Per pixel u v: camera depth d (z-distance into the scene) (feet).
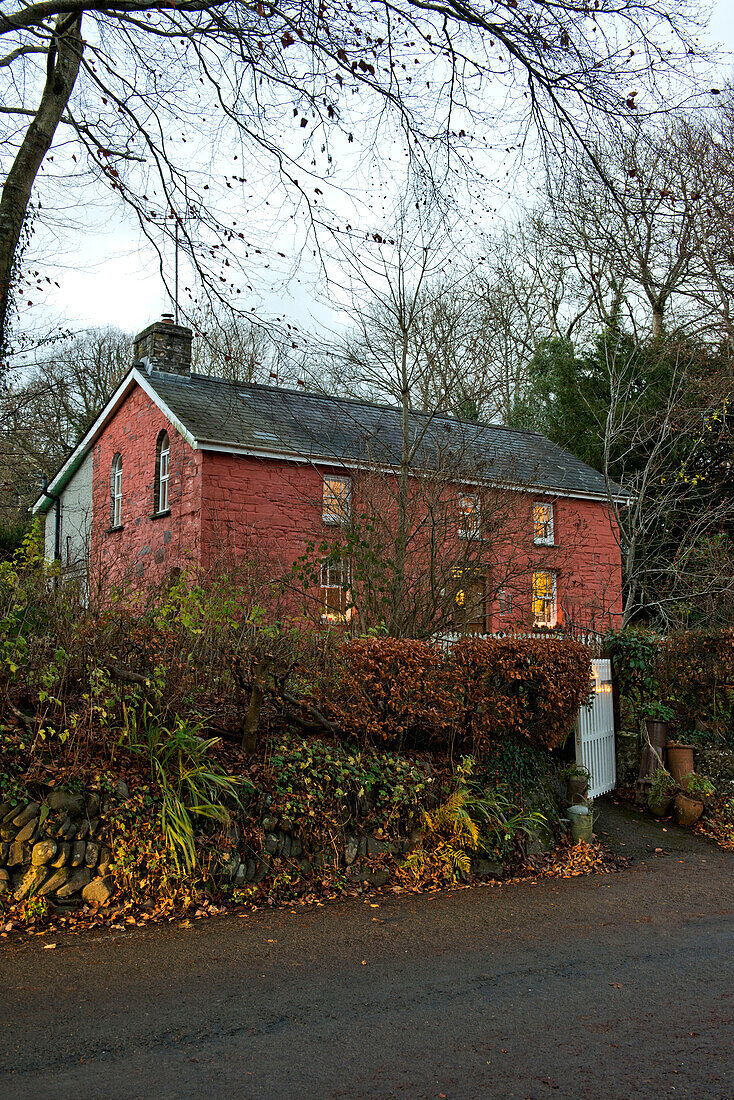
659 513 55.62
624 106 24.88
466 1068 11.58
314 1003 13.83
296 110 26.23
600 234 63.26
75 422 98.99
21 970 14.84
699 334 69.26
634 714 35.04
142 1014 13.14
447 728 25.48
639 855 26.94
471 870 23.31
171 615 24.61
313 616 30.81
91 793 18.57
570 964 16.31
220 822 19.85
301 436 50.83
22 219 27.09
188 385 55.31
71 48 27.17
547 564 49.42
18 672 19.97
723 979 15.61
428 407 33.81
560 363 77.66
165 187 28.22
